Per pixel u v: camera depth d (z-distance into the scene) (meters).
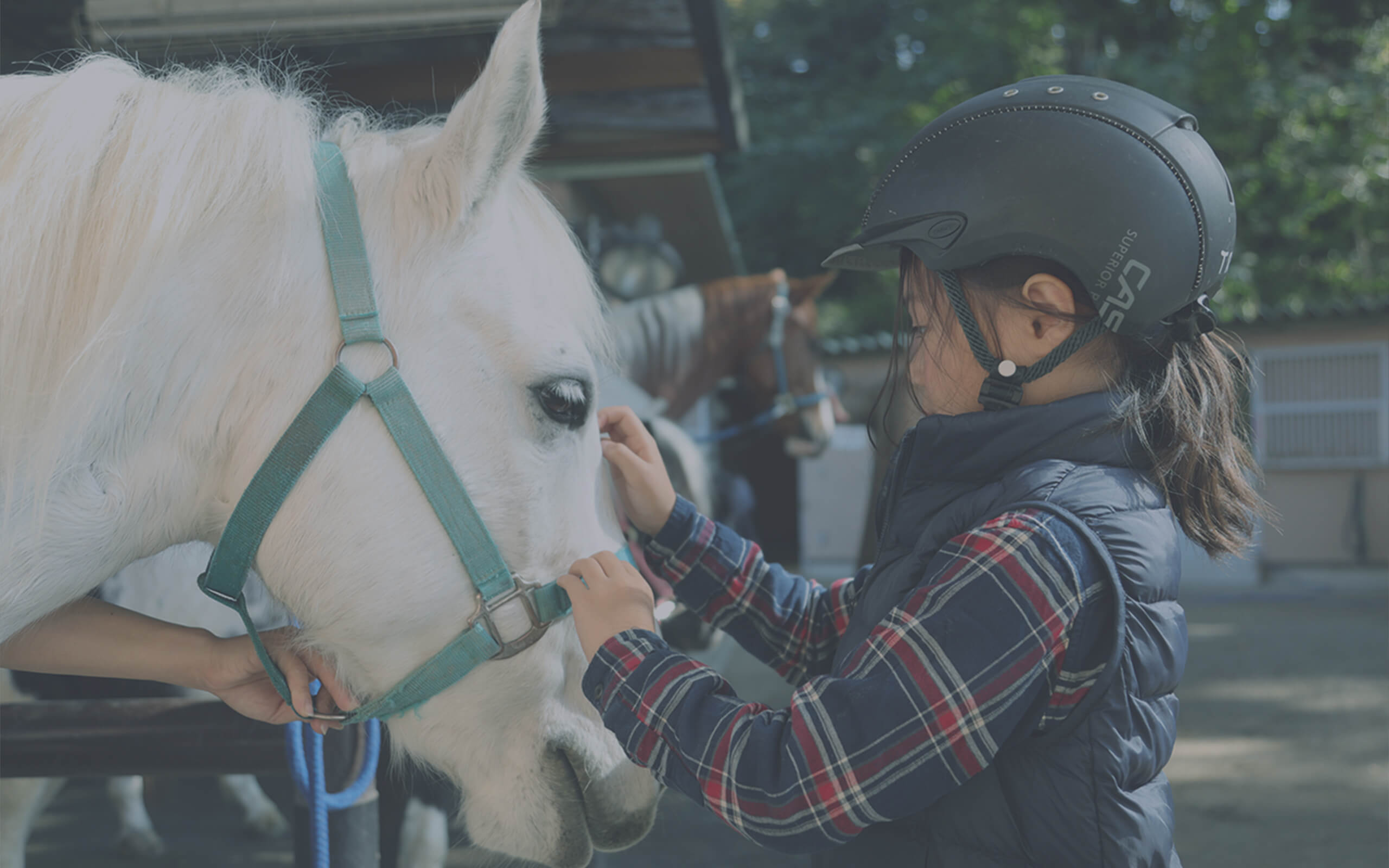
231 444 0.86
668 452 2.68
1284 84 12.86
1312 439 9.30
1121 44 13.49
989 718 0.72
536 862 0.97
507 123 0.89
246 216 0.86
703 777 0.77
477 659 0.90
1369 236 12.90
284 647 0.93
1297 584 8.34
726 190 16.80
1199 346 0.87
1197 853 2.52
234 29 1.88
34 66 1.79
